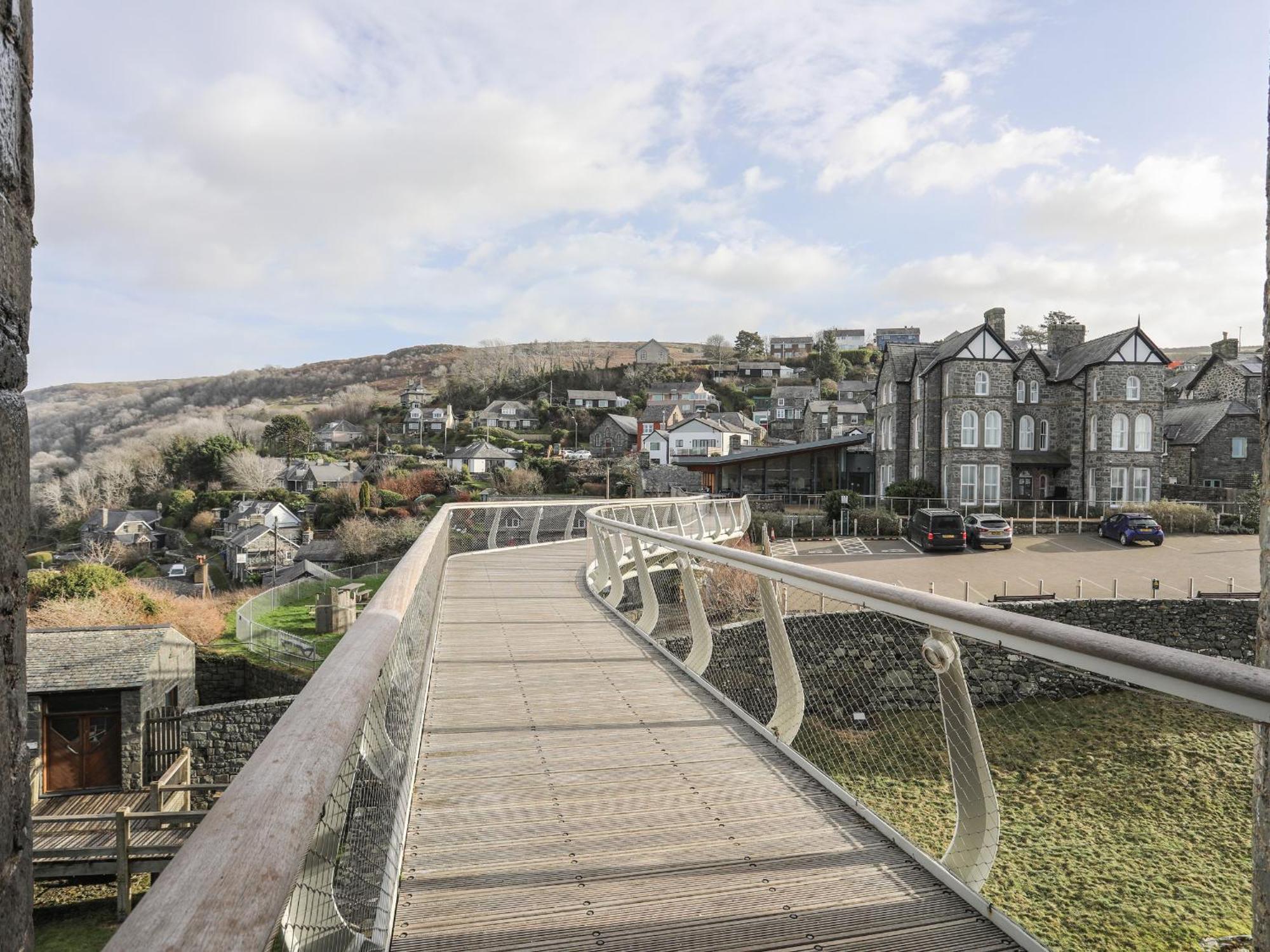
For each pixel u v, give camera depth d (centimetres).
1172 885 538
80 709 1600
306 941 132
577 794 346
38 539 6556
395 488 6406
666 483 5491
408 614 328
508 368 12631
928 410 3775
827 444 4262
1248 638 1766
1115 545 2853
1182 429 4419
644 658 606
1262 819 161
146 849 1276
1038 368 3953
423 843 296
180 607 2634
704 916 246
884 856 288
